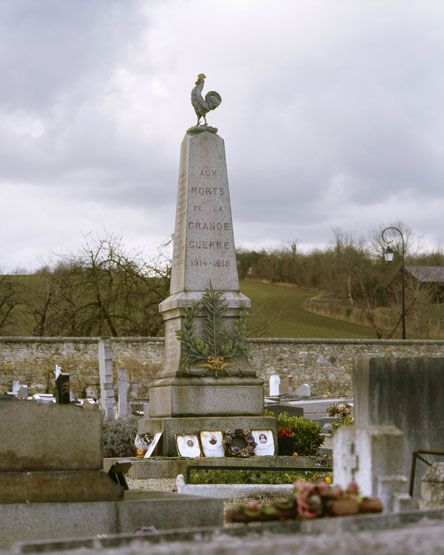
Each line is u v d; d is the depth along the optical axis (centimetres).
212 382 2227
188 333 2258
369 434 782
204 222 2328
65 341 5066
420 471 1259
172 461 2030
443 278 9394
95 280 6059
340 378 5512
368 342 5541
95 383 5050
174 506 1106
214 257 2319
